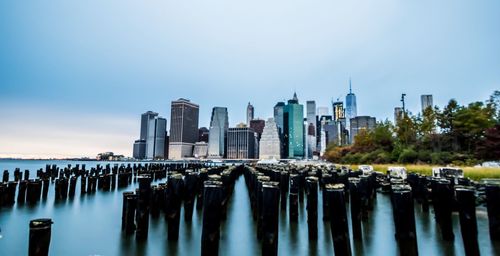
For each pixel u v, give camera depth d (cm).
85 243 1084
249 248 1024
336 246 802
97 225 1389
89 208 1889
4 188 1961
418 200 1941
